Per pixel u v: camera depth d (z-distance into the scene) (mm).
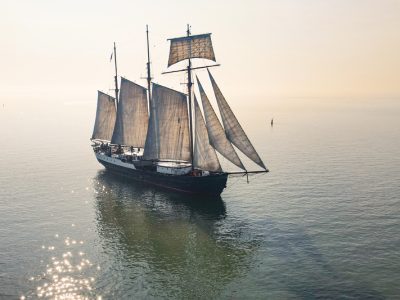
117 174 74375
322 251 40188
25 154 101938
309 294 32656
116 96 79188
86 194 62031
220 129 54469
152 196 60469
